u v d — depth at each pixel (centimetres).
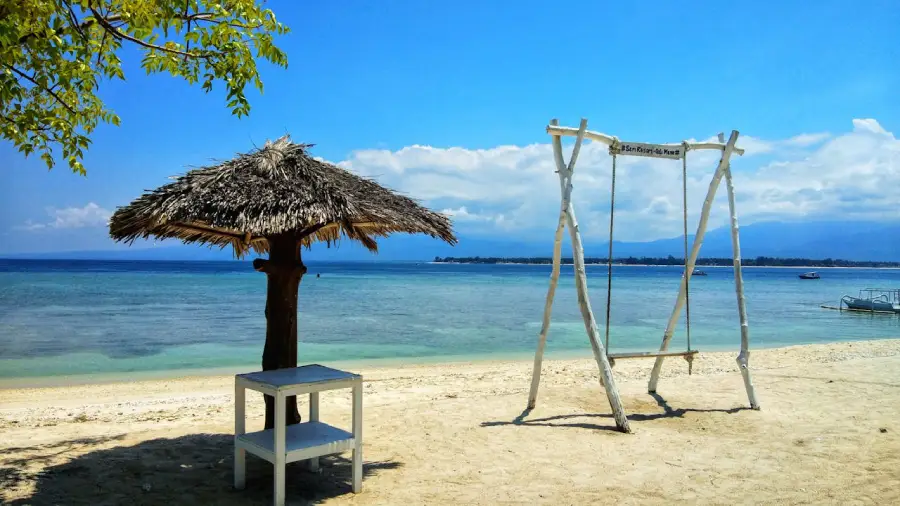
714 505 486
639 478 552
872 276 14512
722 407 859
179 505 473
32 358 1683
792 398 920
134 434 716
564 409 849
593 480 546
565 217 771
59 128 579
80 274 8169
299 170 546
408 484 534
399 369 1491
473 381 1214
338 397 1011
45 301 3484
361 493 507
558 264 813
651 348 2000
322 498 493
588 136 782
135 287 4934
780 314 3422
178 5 524
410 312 3148
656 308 3628
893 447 650
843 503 488
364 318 2841
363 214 520
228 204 478
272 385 461
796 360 1512
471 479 548
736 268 869
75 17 490
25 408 969
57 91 616
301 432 517
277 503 459
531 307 3522
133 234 546
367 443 675
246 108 590
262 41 576
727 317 3181
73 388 1243
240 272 9619
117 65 607
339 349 1922
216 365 1605
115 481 524
